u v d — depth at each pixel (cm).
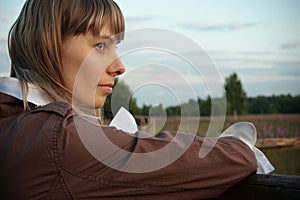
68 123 80
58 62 91
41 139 78
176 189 79
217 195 82
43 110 82
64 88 92
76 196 78
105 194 78
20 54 94
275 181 79
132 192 78
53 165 77
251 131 93
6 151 80
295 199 76
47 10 92
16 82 90
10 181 79
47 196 78
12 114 88
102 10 91
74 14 90
